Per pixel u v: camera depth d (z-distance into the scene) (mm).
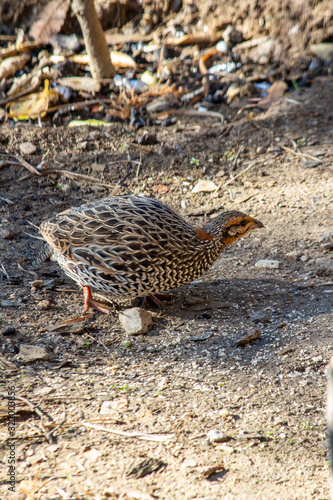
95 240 7852
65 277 9422
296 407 6176
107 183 12211
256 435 5719
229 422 5945
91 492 4977
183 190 12164
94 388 6605
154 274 7965
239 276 9453
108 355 7418
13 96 14859
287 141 13406
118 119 14398
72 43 16750
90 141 13289
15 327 7867
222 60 16594
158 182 12367
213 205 11633
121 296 8695
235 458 5406
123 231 7840
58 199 11680
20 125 13719
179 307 8656
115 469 5266
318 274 9188
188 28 17391
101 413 6105
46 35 16781
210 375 6887
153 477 5160
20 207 11352
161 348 7582
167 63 16234
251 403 6273
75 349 7516
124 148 13156
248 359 7207
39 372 6941
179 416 6047
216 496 4914
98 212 8078
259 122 14062
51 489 5023
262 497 4906
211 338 7762
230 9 17109
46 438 5703
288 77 15680
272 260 9750
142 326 7910
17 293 8773
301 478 5133
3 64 15984
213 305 8641
